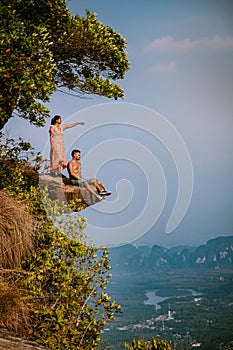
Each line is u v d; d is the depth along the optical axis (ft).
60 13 37.91
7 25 34.47
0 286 24.91
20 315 25.03
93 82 40.06
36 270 27.14
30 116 35.83
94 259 29.76
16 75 32.22
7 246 26.68
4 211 27.14
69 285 28.63
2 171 33.14
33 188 31.09
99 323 28.63
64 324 26.00
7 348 21.16
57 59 40.27
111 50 40.19
